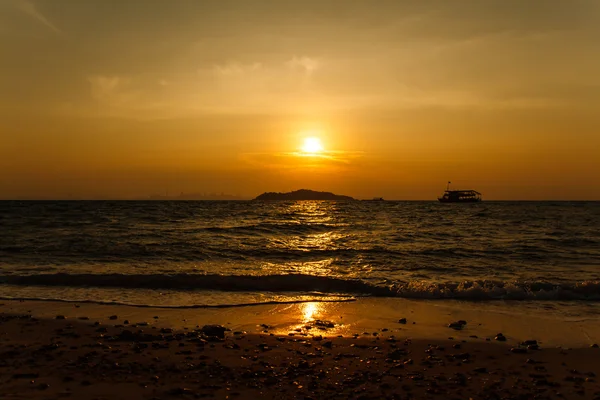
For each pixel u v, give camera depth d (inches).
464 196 6348.4
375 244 1178.6
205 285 657.6
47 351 357.1
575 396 288.4
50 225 1593.3
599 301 581.3
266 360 346.0
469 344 397.7
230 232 1423.5
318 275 717.9
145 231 1395.2
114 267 800.9
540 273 792.3
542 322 477.7
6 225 1579.7
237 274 725.3
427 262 912.3
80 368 317.4
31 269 771.4
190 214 2385.6
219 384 294.8
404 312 520.1
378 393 285.7
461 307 546.9
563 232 1520.7
